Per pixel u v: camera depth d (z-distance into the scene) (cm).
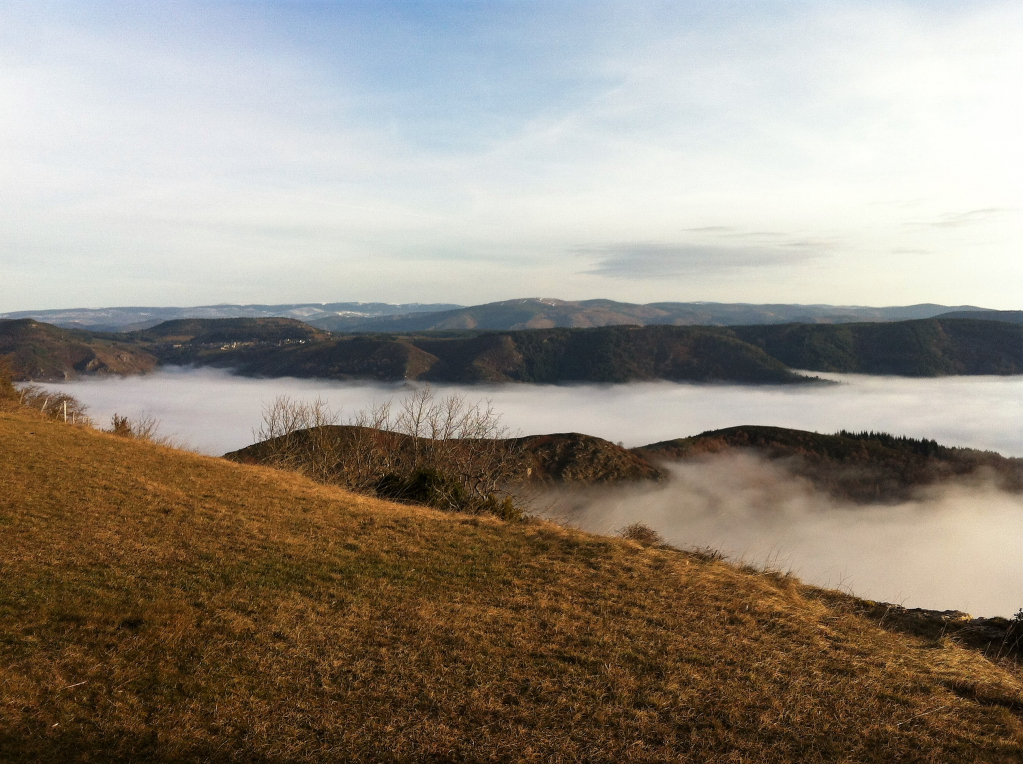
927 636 865
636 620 816
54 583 804
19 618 708
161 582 845
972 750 552
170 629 717
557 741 554
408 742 548
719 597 909
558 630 779
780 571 1109
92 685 604
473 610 827
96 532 1014
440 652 708
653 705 618
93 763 505
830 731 579
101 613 738
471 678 656
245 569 918
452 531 1197
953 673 706
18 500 1126
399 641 731
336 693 620
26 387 3109
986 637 866
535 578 959
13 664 620
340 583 897
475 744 548
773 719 595
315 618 775
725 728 584
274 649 696
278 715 579
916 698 640
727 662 712
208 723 564
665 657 717
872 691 652
